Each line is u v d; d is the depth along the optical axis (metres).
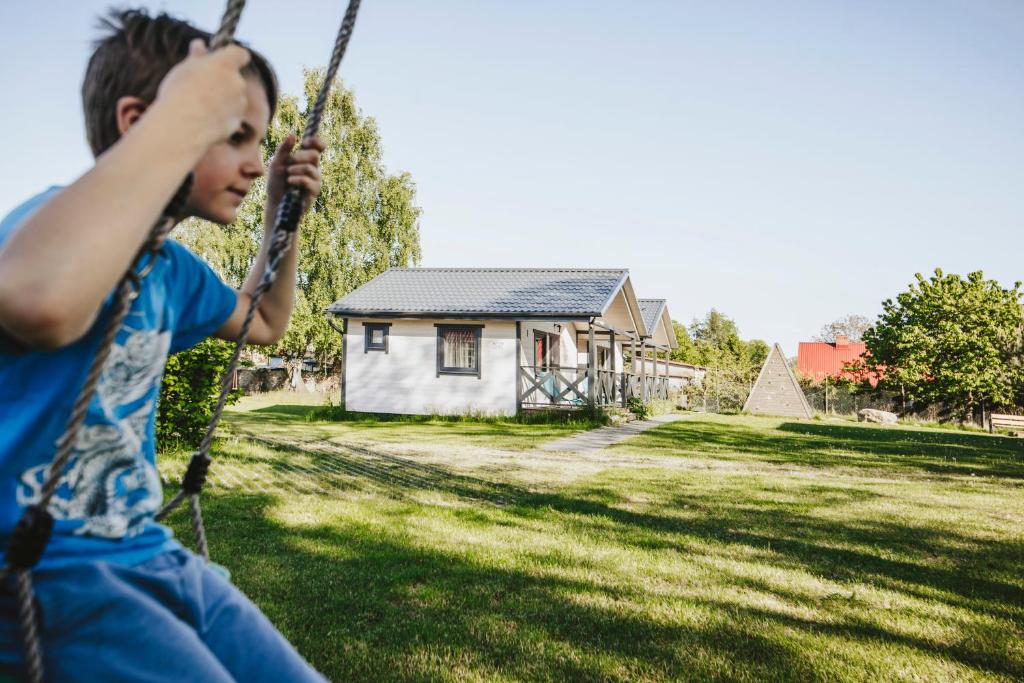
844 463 10.74
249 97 1.06
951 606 3.96
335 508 6.07
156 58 0.98
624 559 4.71
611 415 18.55
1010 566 4.83
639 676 2.96
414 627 3.43
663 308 27.72
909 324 29.41
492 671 2.96
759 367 34.66
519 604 3.78
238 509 5.93
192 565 1.12
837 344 42.19
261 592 3.86
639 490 7.47
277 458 9.16
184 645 0.97
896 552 5.16
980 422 27.66
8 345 0.88
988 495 7.81
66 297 0.70
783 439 15.06
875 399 30.75
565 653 3.16
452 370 18.53
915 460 11.48
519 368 18.22
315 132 1.36
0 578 0.83
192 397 8.99
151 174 0.75
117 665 0.92
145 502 1.08
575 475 8.45
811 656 3.20
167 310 1.14
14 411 0.91
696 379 33.94
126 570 1.00
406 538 5.10
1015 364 26.62
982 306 27.73
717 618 3.66
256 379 32.66
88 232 0.71
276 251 1.31
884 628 3.58
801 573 4.54
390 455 9.99
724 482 8.18
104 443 1.00
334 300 33.12
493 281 20.91
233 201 1.09
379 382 18.86
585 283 20.08
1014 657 3.24
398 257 36.56
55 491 0.95
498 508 6.32
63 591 0.92
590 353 17.67
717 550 5.06
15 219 0.92
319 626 3.42
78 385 0.95
